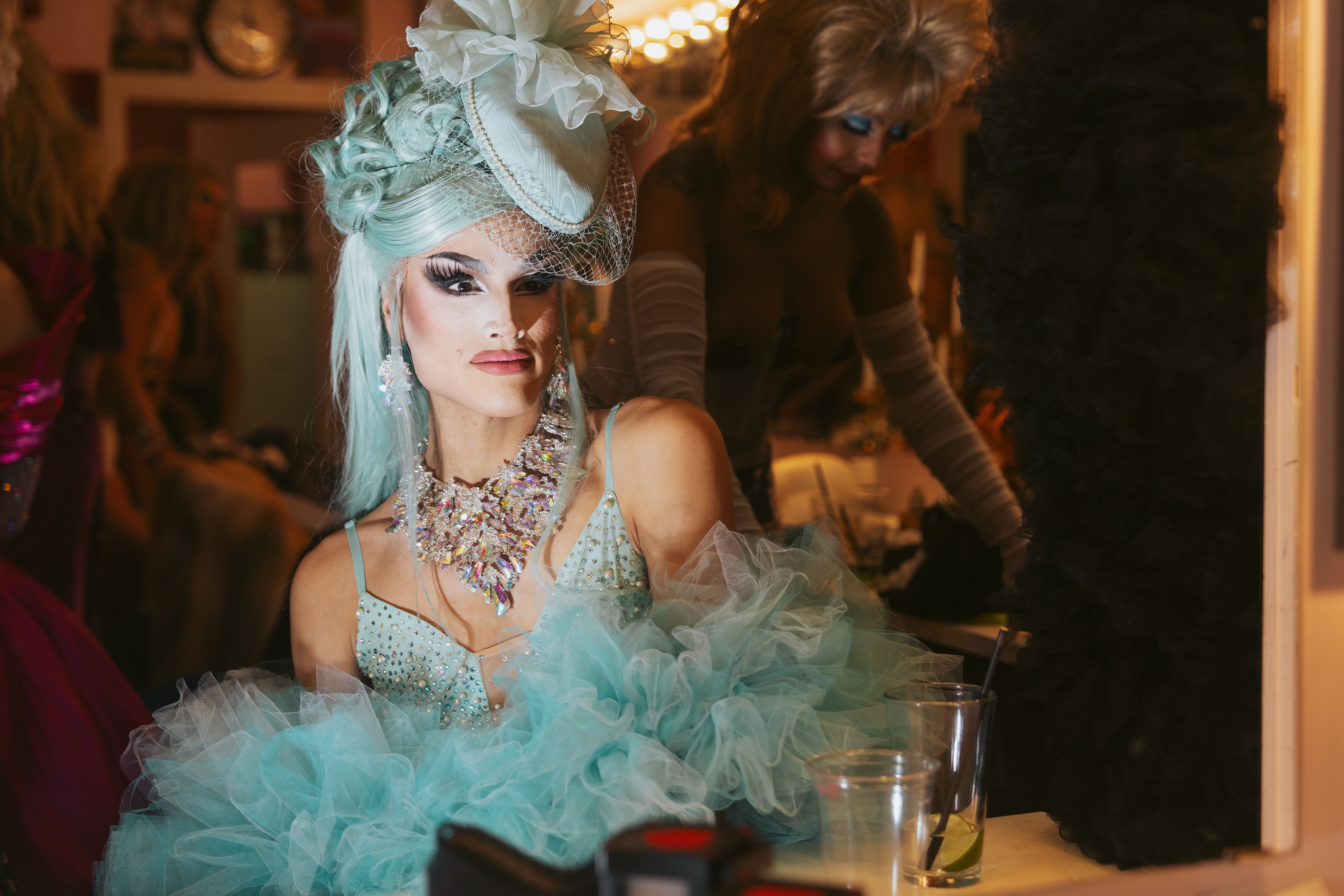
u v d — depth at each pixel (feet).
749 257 5.50
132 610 12.25
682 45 8.61
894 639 3.48
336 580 3.65
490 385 3.30
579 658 3.04
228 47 15.08
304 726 3.14
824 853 2.40
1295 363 2.45
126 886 3.12
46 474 7.02
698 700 2.96
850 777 2.34
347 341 3.68
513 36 3.17
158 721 3.39
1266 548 2.49
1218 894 2.36
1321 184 2.43
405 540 3.61
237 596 12.26
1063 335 2.72
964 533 5.92
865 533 7.37
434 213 3.14
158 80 14.88
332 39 15.53
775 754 2.88
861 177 5.39
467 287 3.24
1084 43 2.69
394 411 3.55
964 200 3.09
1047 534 3.00
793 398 10.27
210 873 3.12
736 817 3.00
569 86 3.09
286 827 3.06
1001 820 3.24
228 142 15.69
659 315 5.08
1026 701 3.42
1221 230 2.48
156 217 13.57
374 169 3.23
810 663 3.15
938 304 10.09
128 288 12.68
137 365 12.74
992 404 7.23
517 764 2.85
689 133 5.65
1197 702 2.61
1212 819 2.65
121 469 12.49
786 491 8.52
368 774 3.01
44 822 5.34
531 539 3.49
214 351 14.32
